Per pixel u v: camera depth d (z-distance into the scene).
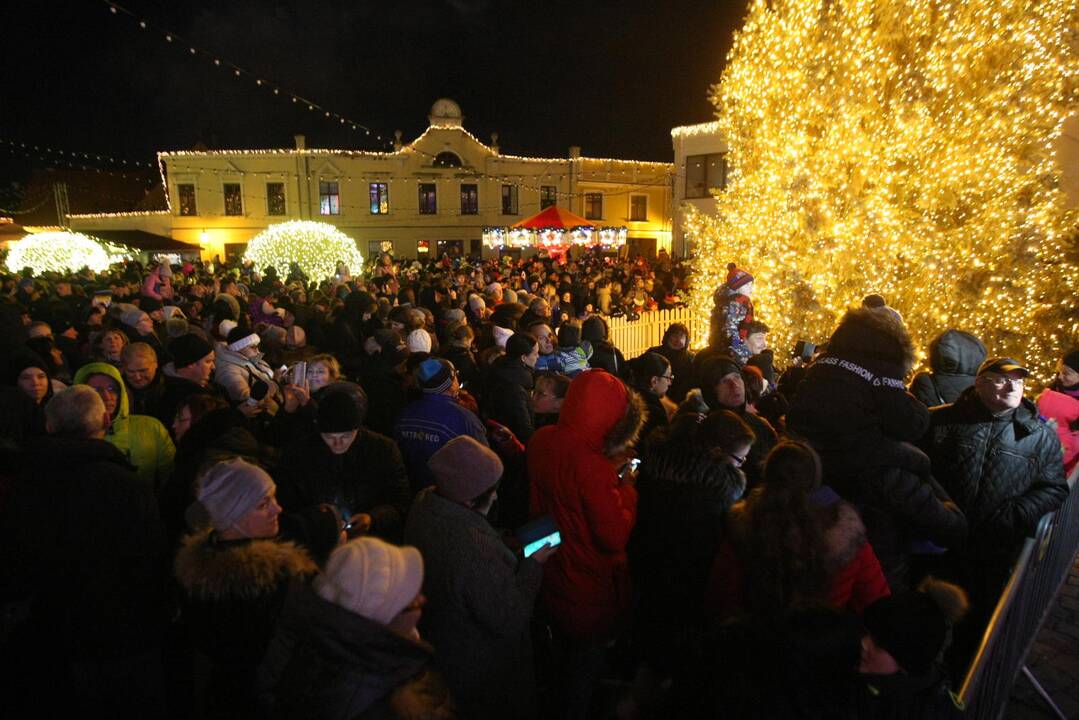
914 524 3.15
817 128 10.17
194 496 3.17
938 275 8.90
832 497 2.74
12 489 2.89
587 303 16.97
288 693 1.73
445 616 2.64
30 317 8.80
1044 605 3.79
